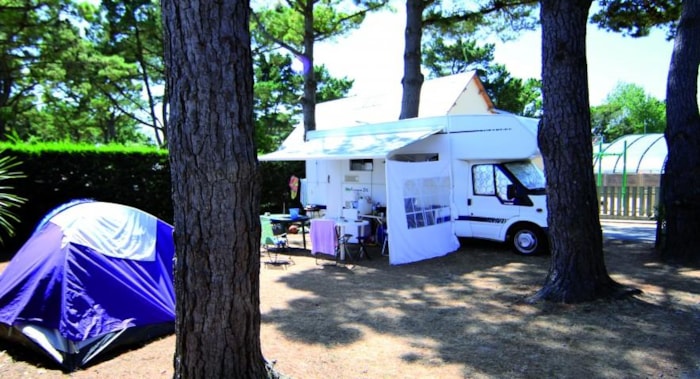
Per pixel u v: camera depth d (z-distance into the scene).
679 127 8.16
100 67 21.22
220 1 2.81
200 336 3.01
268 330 5.29
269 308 6.15
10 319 4.70
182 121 2.85
